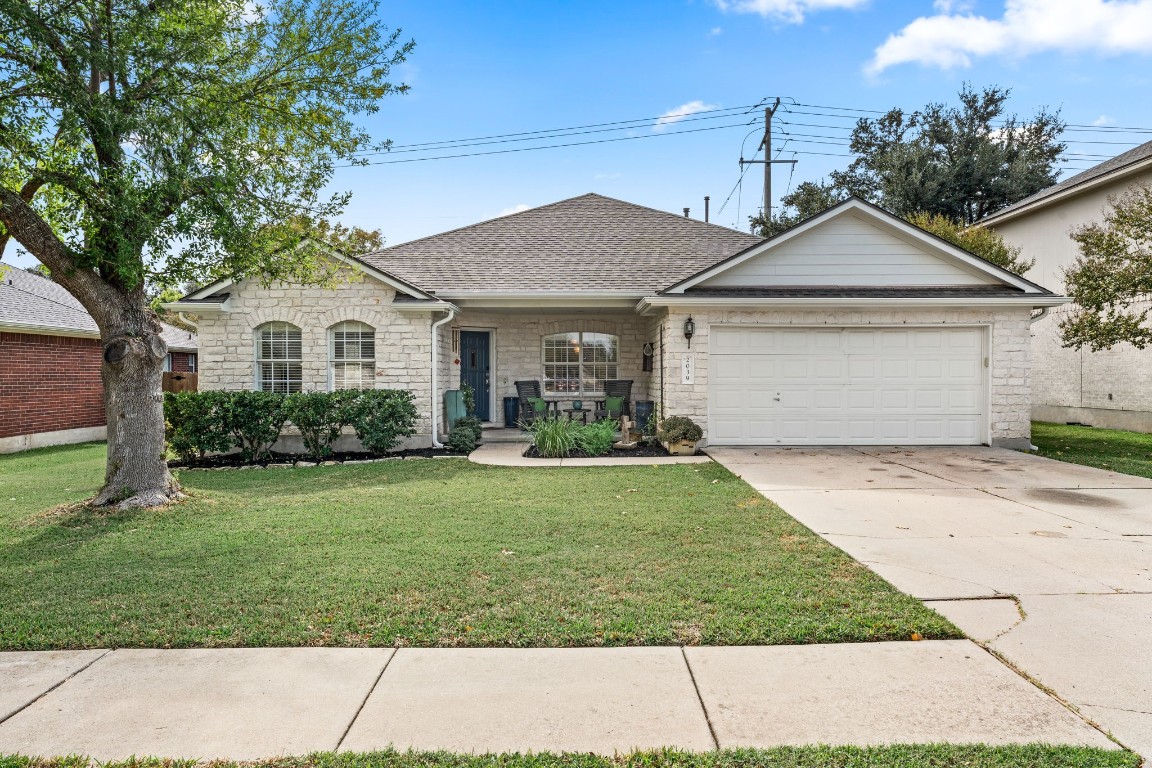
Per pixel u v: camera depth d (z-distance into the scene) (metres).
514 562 5.51
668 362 12.69
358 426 11.88
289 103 8.72
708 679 3.54
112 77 7.29
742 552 5.79
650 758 2.82
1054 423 18.64
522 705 3.28
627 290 13.57
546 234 16.59
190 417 11.48
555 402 15.97
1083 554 5.73
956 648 3.91
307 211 9.03
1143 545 6.01
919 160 29.70
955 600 4.66
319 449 11.95
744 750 2.87
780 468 10.34
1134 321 13.27
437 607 4.54
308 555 5.78
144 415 7.96
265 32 8.27
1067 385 18.25
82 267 7.58
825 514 7.25
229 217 7.63
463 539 6.27
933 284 12.96
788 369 12.79
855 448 12.53
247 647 3.96
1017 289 12.83
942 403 12.79
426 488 8.95
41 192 8.50
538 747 2.92
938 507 7.58
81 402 16.78
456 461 11.49
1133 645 3.93
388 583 5.00
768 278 13.03
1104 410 16.95
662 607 4.50
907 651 3.88
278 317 12.83
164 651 3.91
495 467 10.82
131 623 4.30
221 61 7.90
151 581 5.12
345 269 12.66
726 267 12.69
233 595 4.79
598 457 11.83
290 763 2.80
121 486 7.82
